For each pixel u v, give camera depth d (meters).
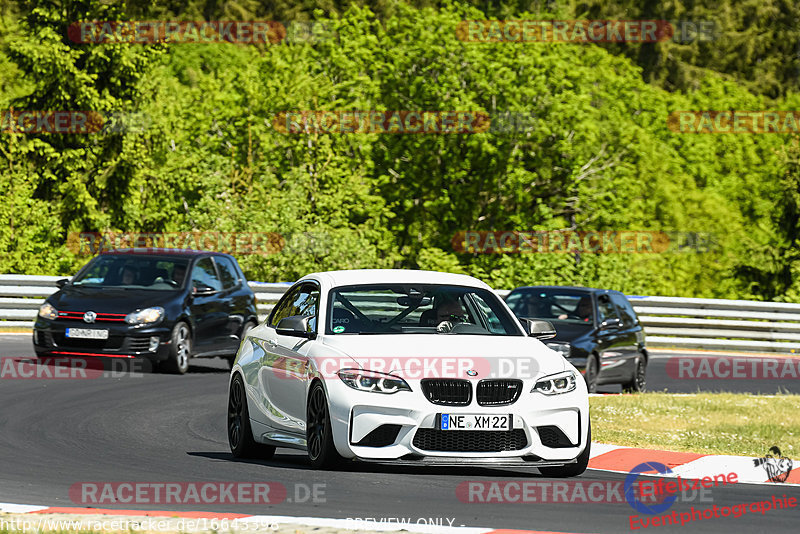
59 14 114.31
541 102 119.81
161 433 35.09
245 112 123.38
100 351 50.19
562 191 124.81
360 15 130.75
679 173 147.50
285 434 28.88
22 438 32.75
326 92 123.56
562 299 53.03
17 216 103.62
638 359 54.78
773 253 133.50
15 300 71.19
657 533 21.59
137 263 54.38
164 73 134.88
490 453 26.11
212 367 57.84
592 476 28.58
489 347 27.28
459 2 127.81
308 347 27.92
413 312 29.45
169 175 113.38
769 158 162.00
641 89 147.75
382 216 120.19
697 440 35.16
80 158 115.00
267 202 104.44
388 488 25.27
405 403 25.98
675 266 130.62
